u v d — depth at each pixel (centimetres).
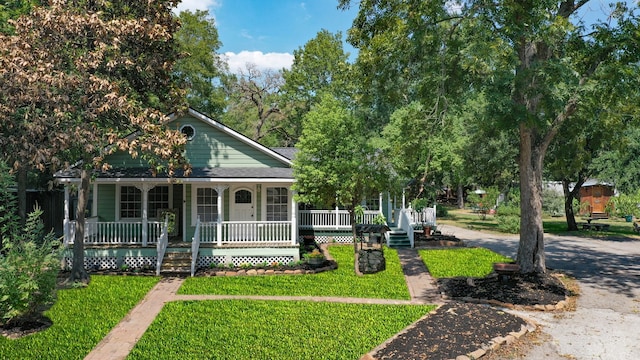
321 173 1468
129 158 1777
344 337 917
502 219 3064
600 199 4556
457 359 784
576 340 912
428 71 1403
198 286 1380
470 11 1244
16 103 1167
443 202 6862
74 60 1257
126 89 1411
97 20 1220
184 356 827
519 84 1186
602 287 1375
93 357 834
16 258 988
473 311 1038
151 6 1380
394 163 1589
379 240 2067
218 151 1845
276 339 909
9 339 918
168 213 1864
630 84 1291
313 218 2305
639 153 2888
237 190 1908
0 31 1462
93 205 1859
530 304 1159
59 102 1191
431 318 992
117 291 1307
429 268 1672
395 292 1310
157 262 1575
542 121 1291
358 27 1541
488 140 2698
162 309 1127
